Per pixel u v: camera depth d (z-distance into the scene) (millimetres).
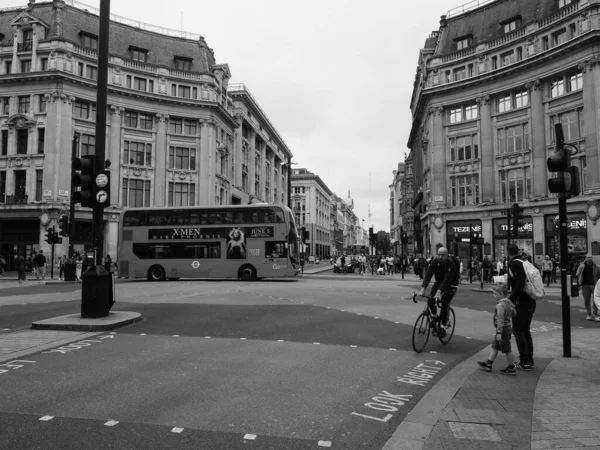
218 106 48312
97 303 10602
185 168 47312
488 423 4508
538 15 36938
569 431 4277
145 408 4938
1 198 40219
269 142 74688
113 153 42844
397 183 115750
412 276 39812
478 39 40594
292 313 12836
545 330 10891
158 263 28406
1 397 5301
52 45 40031
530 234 35250
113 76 43156
